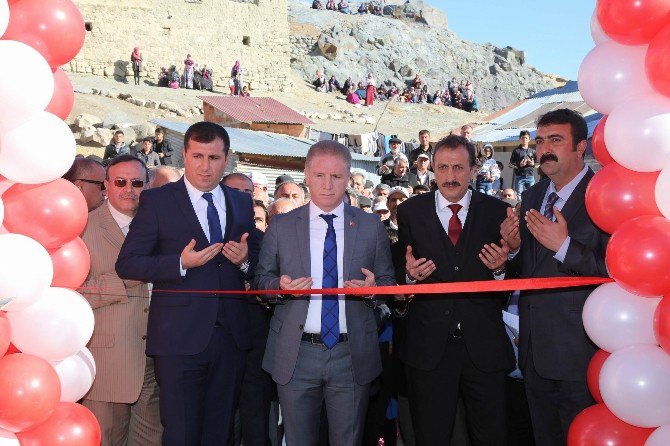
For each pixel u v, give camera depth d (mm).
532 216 4027
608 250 3389
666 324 3189
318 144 4324
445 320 4406
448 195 4504
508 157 20703
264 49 42469
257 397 5074
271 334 4406
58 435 3412
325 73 54125
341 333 4277
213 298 4297
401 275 4559
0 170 3303
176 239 4293
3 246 3221
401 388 5246
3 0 3105
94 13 35938
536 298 4324
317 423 4355
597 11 3480
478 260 4457
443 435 4402
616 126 3365
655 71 3213
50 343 3383
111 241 4430
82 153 21922
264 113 23719
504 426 4398
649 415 3355
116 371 4328
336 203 4340
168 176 5590
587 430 3613
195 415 4234
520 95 68625
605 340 3562
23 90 3105
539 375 4289
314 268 4305
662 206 3258
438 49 67875
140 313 4457
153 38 37938
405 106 45812
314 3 67812
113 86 33562
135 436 4660
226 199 4555
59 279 3555
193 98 34312
